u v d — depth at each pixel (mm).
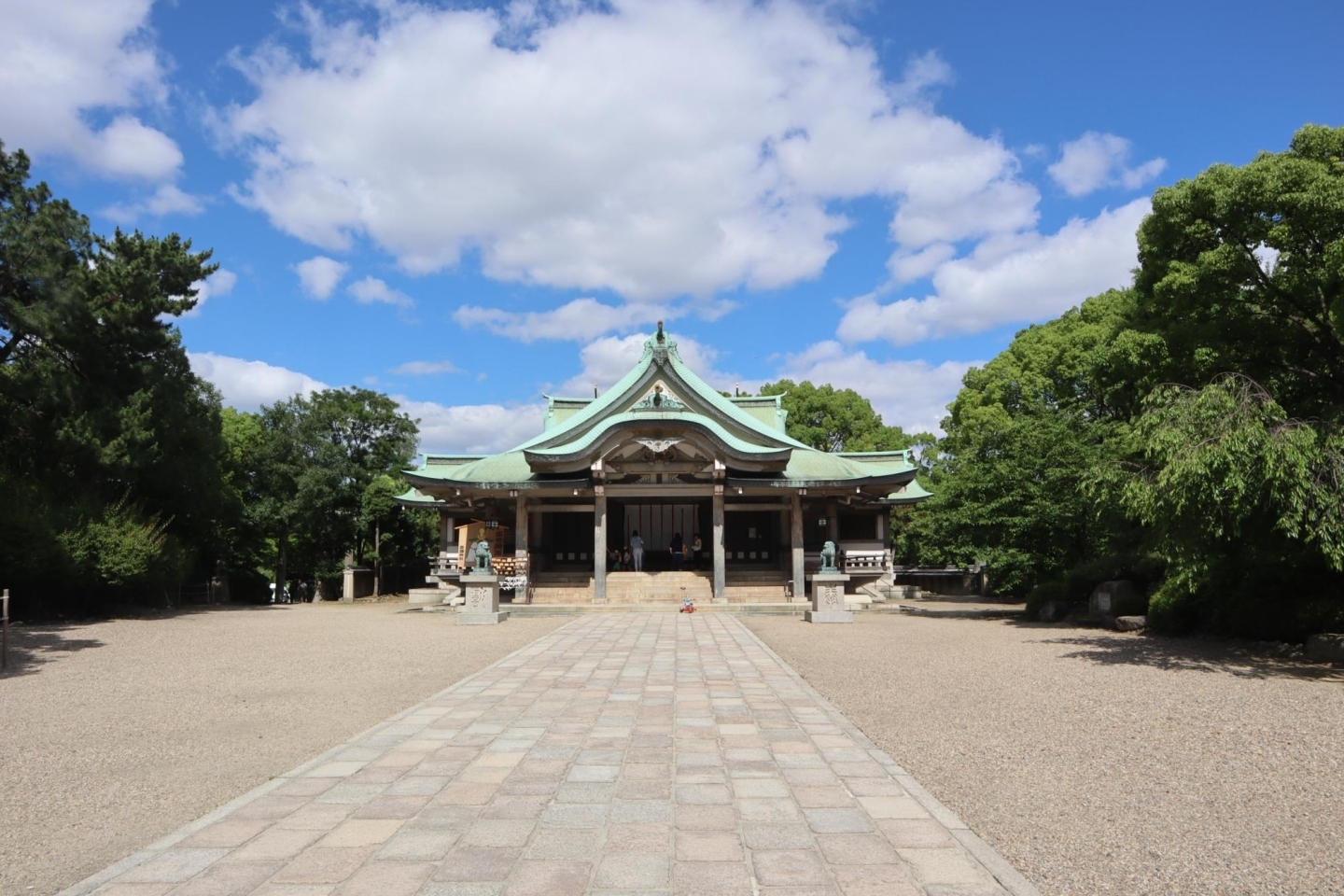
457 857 5660
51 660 16797
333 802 6863
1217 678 13000
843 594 25625
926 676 13953
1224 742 8961
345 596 48312
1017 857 5809
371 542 52312
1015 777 7738
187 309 33250
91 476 28031
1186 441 13500
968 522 25969
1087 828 6379
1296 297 16469
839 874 5359
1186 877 5449
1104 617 22203
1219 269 16625
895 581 49688
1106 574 24094
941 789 7395
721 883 5219
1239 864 5656
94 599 27625
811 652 17703
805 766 7953
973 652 16984
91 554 25406
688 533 38656
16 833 6520
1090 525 24172
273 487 46188
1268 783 7480
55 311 24984
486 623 25625
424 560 55438
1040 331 44250
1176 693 11750
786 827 6242
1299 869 5562
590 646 18734
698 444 31125
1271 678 12898
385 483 48219
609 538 38406
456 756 8352
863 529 37688
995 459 26125
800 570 32219
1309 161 15820
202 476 32625
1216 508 13484
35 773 8211
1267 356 17359
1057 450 24781
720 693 12219
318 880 5273
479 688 12680
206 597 39281
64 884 5551
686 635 21312
